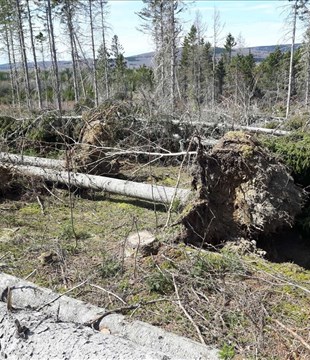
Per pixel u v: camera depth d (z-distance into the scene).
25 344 2.09
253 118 9.40
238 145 3.96
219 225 4.07
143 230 4.47
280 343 2.54
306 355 2.37
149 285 3.21
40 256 3.80
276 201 3.84
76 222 4.98
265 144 4.73
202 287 3.21
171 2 17.36
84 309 2.62
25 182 6.02
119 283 3.32
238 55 31.72
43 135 7.55
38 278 3.47
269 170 3.87
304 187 4.46
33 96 26.95
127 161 7.18
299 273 3.59
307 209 4.30
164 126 7.51
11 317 2.27
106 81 21.67
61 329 2.16
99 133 6.47
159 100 8.59
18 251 4.04
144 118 7.56
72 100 24.88
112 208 5.54
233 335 2.63
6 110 11.59
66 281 3.41
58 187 6.34
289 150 4.50
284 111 12.01
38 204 5.66
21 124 7.81
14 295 2.78
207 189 4.04
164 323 2.79
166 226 4.35
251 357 2.39
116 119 7.11
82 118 7.32
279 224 3.88
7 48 26.67
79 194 6.06
